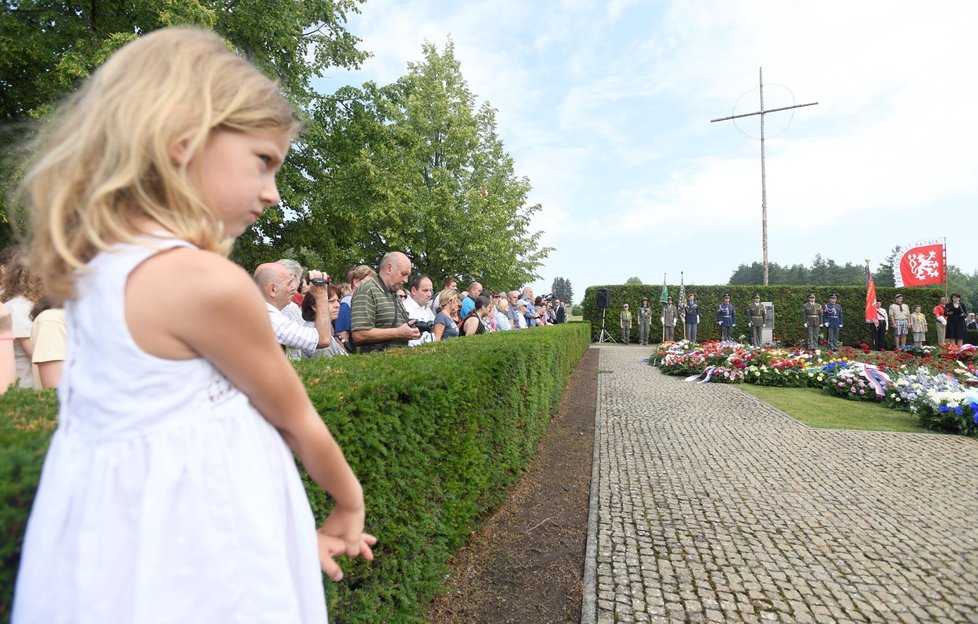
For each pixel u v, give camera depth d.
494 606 2.88
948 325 17.95
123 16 10.79
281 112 0.88
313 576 0.87
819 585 3.12
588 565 3.31
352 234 16.28
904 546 3.62
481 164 23.77
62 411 0.78
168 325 0.72
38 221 0.77
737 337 24.08
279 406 0.84
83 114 0.79
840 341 23.39
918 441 6.44
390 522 2.15
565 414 8.05
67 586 0.71
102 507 0.72
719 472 5.23
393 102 16.69
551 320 20.53
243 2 11.73
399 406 2.24
